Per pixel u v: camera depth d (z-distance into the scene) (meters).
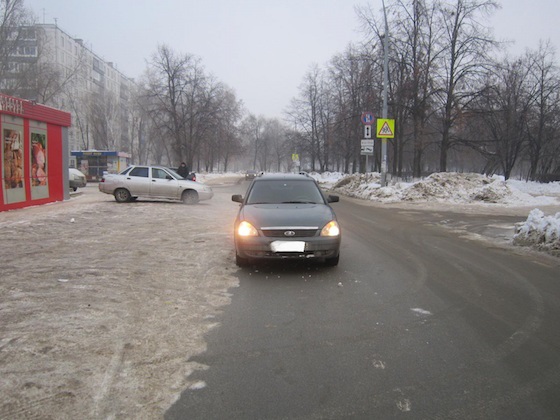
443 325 4.43
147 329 4.19
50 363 3.42
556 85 40.28
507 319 4.61
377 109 34.59
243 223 6.49
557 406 2.94
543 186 36.59
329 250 6.38
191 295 5.30
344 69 41.16
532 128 44.16
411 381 3.27
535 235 8.95
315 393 3.09
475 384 3.23
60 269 6.35
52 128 17.16
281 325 4.39
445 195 20.81
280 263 7.05
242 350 3.78
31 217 11.99
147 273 6.25
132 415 2.77
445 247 8.84
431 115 33.00
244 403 2.95
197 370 3.39
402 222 13.05
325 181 43.78
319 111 56.09
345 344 3.94
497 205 18.70
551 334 4.20
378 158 44.00
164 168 18.23
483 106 30.69
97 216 12.75
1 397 2.93
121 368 3.38
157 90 51.03
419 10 30.95
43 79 42.09
